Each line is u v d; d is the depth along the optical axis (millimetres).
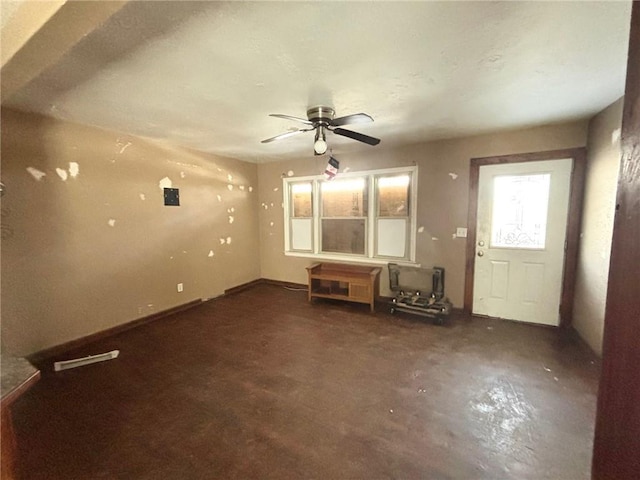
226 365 2578
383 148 4082
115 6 1129
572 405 2000
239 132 3229
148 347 2920
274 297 4562
